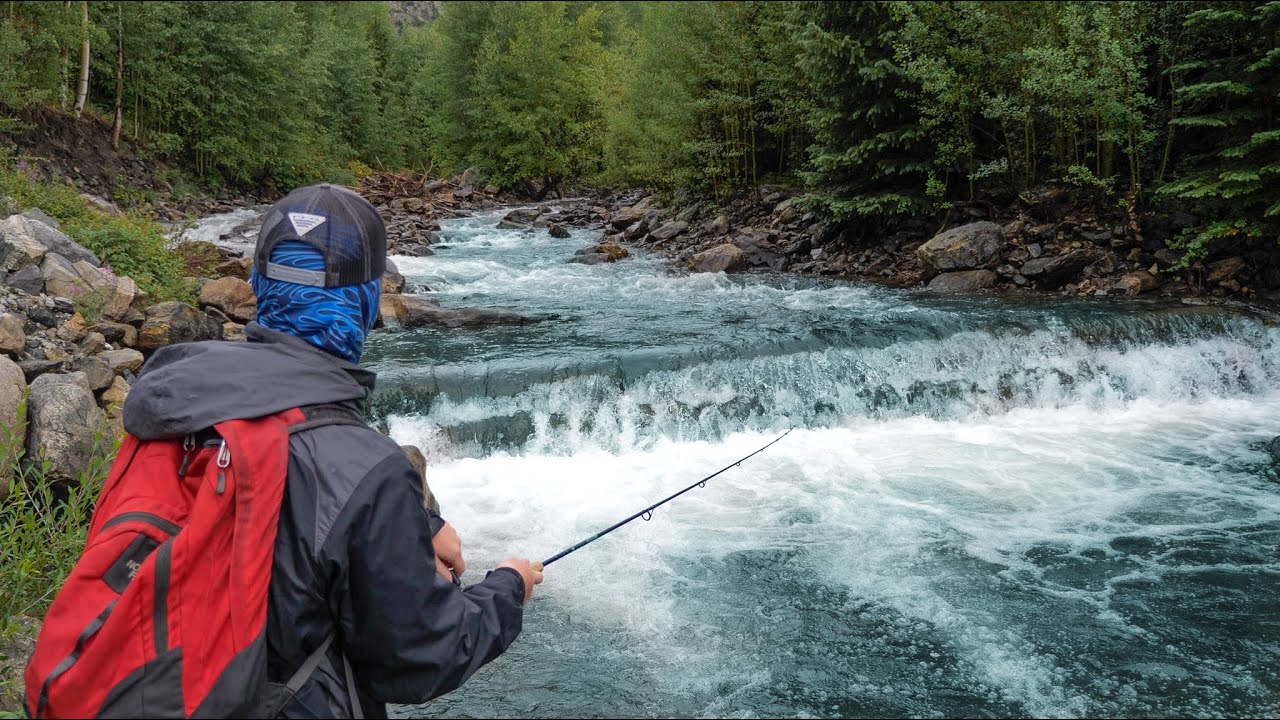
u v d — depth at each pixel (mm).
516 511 5504
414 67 46938
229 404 1224
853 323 8539
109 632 1118
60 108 17797
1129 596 4332
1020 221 12273
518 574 1520
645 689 3510
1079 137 12539
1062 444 6883
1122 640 3908
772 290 12008
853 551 4875
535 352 7766
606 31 43656
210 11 22062
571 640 3906
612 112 26969
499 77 32438
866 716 3344
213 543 1171
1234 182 10289
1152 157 12000
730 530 5184
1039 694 3490
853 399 7582
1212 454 6625
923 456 6590
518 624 1466
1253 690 3514
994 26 12320
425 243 18172
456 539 1533
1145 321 8742
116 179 17484
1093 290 10867
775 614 4148
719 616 4137
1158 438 7043
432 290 12320
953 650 3830
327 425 1274
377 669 1287
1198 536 5062
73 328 6266
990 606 4227
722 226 16812
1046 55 11094
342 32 35562
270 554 1192
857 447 6812
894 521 5320
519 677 3598
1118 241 11336
